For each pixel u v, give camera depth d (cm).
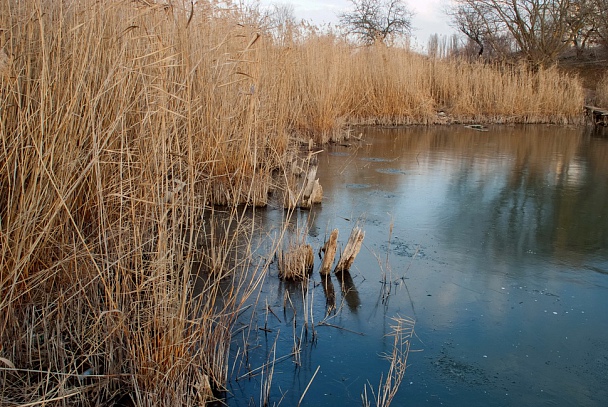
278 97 801
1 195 298
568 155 1116
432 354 344
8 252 282
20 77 309
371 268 475
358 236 461
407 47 1716
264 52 752
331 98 1153
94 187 345
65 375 269
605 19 2639
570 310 407
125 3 380
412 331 361
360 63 1568
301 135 1121
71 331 310
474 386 313
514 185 814
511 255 517
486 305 412
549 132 1543
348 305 404
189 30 526
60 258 308
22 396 262
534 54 2655
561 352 351
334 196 711
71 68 311
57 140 300
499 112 1770
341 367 326
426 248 529
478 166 966
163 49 303
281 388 304
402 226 596
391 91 1584
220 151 573
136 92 371
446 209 670
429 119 1636
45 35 314
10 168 299
